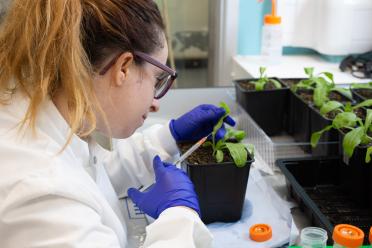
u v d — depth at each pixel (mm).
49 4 698
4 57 726
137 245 969
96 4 727
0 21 735
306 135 1396
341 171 1192
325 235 890
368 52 1856
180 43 2229
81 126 770
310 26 1958
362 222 1024
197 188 1009
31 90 729
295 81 1604
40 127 732
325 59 1955
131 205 1122
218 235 980
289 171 1188
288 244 947
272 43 1870
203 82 2303
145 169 1188
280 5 1926
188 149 1121
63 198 679
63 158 742
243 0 1949
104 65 742
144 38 762
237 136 1113
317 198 1147
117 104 789
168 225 799
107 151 1220
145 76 794
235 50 2031
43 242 644
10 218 649
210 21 2109
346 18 1799
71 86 702
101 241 685
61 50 692
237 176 1007
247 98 1463
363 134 1081
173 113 1540
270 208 1075
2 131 716
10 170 677
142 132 1249
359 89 1488
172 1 2129
